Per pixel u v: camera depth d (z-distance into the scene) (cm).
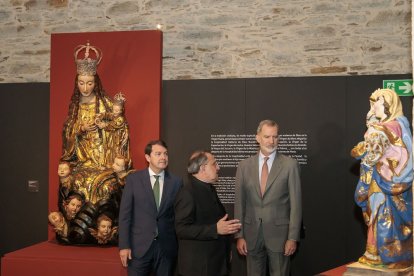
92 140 562
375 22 575
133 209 479
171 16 621
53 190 620
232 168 600
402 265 436
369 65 576
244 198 501
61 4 640
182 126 611
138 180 479
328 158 577
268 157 495
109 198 543
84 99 569
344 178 573
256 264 492
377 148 437
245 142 596
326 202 576
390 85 564
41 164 638
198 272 416
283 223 483
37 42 645
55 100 623
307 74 590
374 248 443
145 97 609
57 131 621
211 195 429
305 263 580
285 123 587
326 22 587
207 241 419
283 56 596
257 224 487
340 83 575
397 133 435
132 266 471
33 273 507
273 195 485
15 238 643
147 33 611
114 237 542
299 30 593
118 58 616
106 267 493
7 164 644
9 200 644
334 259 574
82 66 558
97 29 633
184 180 608
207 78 611
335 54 584
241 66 605
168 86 614
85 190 545
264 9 601
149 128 608
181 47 618
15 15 649
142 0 626
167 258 475
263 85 593
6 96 645
